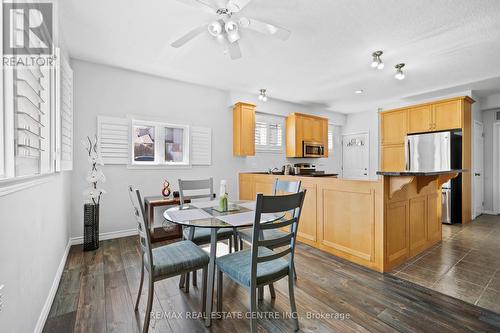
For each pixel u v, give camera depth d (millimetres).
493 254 2838
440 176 3246
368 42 2699
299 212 1636
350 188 2641
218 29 2002
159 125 3850
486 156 5121
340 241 2750
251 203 2443
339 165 6598
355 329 1572
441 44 2730
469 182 4484
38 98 1606
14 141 1188
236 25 1951
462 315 1719
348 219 2666
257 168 4992
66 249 2752
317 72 3580
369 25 2371
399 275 2314
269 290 1967
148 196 3684
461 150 4160
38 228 1580
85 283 2146
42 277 1651
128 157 3518
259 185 4047
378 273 2355
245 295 1991
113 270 2404
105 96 3346
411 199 2750
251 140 4574
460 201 4277
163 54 3014
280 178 3588
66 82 2439
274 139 5285
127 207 3514
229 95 4504
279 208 1474
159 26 2402
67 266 2486
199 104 4199
